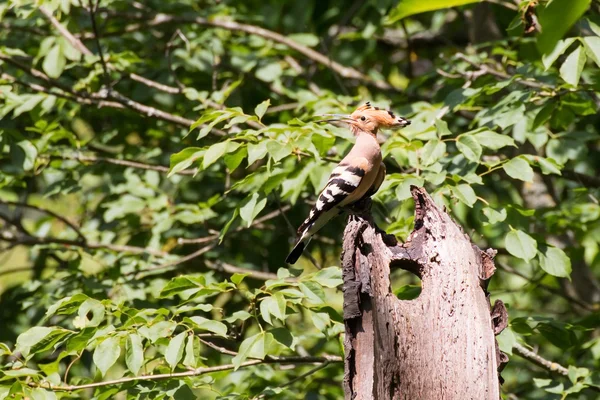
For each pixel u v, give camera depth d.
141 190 12.89
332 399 12.48
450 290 7.20
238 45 15.04
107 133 13.90
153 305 11.48
